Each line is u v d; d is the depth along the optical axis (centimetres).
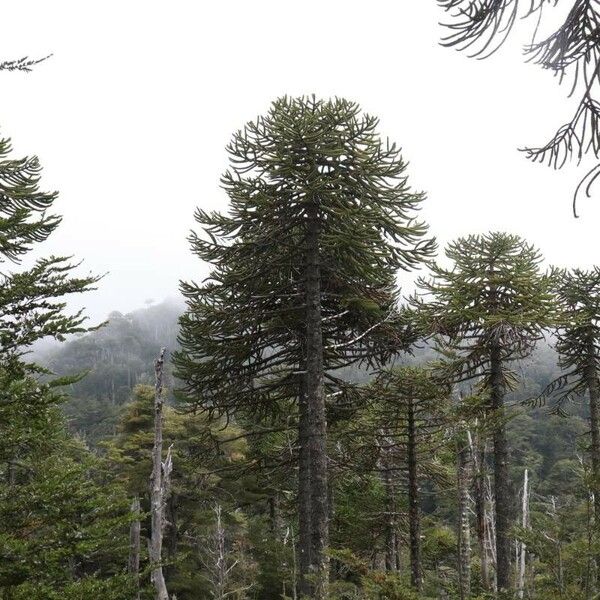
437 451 1312
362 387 1345
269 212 1213
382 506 1599
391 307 1311
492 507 1281
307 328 1230
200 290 1222
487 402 1377
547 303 1314
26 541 593
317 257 1254
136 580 656
